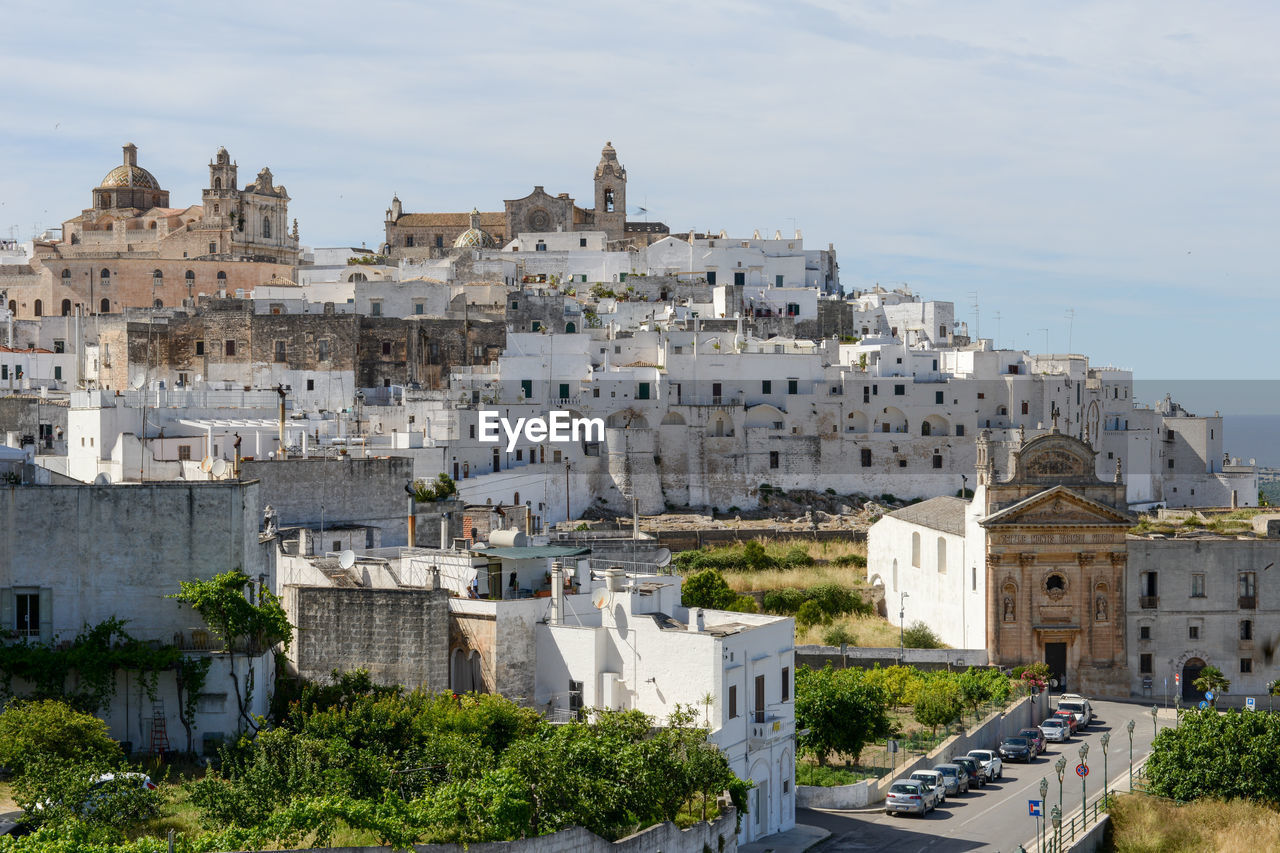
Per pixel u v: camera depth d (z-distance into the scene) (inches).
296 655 3393.2
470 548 3912.4
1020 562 5398.6
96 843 2492.6
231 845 2485.2
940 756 4202.8
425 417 7381.9
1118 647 5418.3
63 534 3097.9
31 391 7760.8
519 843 2647.6
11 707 2967.5
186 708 3061.0
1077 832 3695.9
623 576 3572.8
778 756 3555.6
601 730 3053.6
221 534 3125.0
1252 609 5428.2
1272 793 3996.1
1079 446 5482.3
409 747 3034.0
